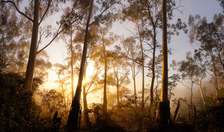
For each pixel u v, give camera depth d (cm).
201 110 996
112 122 1079
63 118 1327
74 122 1050
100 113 1125
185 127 880
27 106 661
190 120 943
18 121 573
